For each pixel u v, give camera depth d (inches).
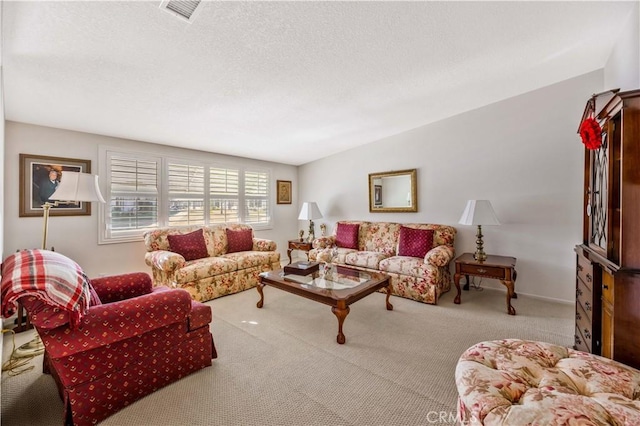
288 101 114.3
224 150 175.5
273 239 216.8
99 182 133.3
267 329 101.4
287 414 60.4
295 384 70.4
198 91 99.3
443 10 71.5
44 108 103.3
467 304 124.3
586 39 91.2
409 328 100.8
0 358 63.2
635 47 77.9
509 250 136.5
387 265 139.4
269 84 99.5
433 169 159.2
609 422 35.1
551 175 125.1
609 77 103.3
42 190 117.4
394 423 57.6
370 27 75.2
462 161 148.9
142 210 147.8
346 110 129.6
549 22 80.4
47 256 61.6
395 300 131.0
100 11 61.4
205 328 77.9
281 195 221.9
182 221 164.1
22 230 113.0
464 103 135.7
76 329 56.1
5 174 109.4
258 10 65.4
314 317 112.1
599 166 71.4
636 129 52.3
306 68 91.7
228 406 62.9
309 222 224.1
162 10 62.6
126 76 86.7
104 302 81.1
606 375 44.6
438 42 84.7
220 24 68.6
